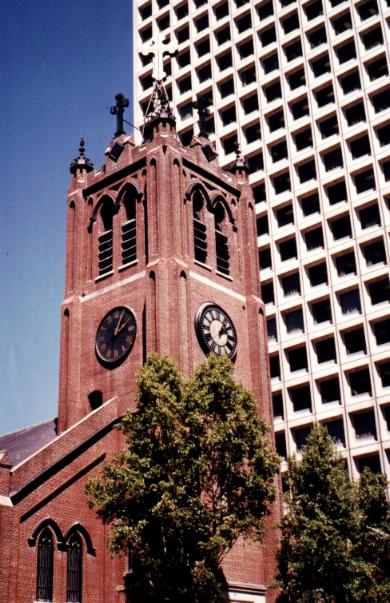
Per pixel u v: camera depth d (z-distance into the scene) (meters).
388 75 72.75
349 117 74.69
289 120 78.12
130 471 36.62
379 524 42.38
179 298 47.81
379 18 74.50
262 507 37.69
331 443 44.12
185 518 35.16
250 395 39.31
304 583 40.62
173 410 37.44
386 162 70.50
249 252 55.59
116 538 36.22
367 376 66.00
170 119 53.44
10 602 37.34
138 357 47.66
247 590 44.47
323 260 71.00
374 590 39.72
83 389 49.69
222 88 85.75
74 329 51.47
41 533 40.06
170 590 35.44
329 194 73.38
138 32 95.88
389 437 62.62
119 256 52.09
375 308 66.75
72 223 55.38
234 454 37.44
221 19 87.94
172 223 49.75
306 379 68.44
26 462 40.56
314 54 78.06
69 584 40.59
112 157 55.56
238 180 58.41
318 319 70.62
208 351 48.78
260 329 53.28
